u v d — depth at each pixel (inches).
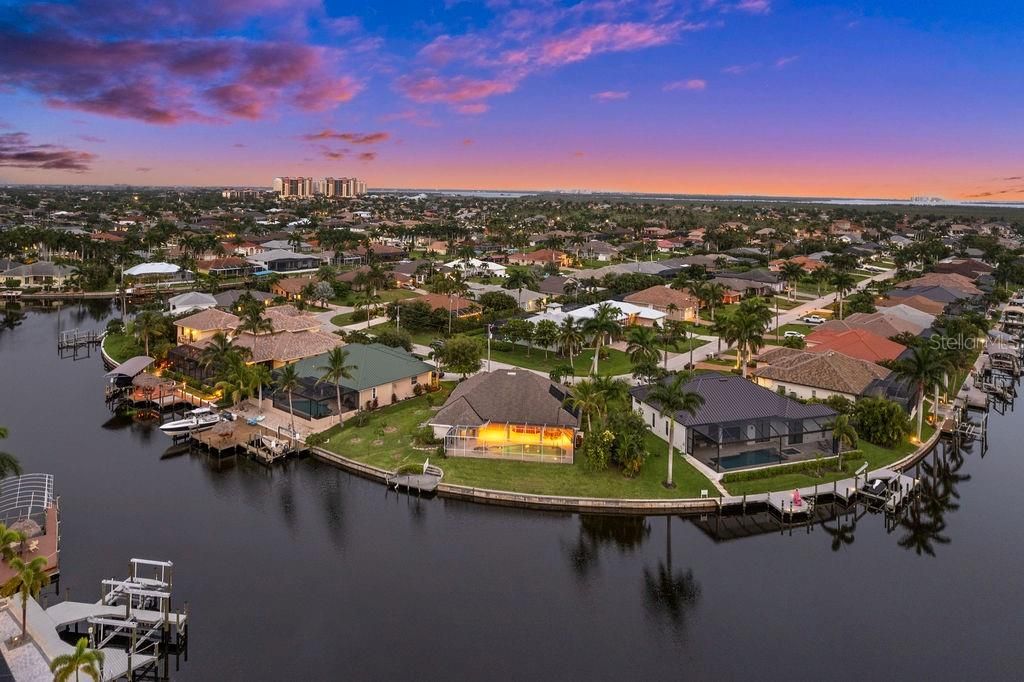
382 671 1785.2
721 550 2412.6
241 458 3125.0
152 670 1777.8
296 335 4375.0
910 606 2108.8
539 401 3166.8
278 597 2086.6
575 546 2413.9
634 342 4104.3
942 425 3491.6
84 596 2055.9
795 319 6338.6
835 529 2578.7
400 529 2495.1
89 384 4264.3
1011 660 1863.9
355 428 3321.9
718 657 1868.8
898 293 6835.6
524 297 6505.9
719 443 2923.2
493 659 1840.6
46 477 2691.9
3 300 7076.8
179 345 4522.6
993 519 2684.5
